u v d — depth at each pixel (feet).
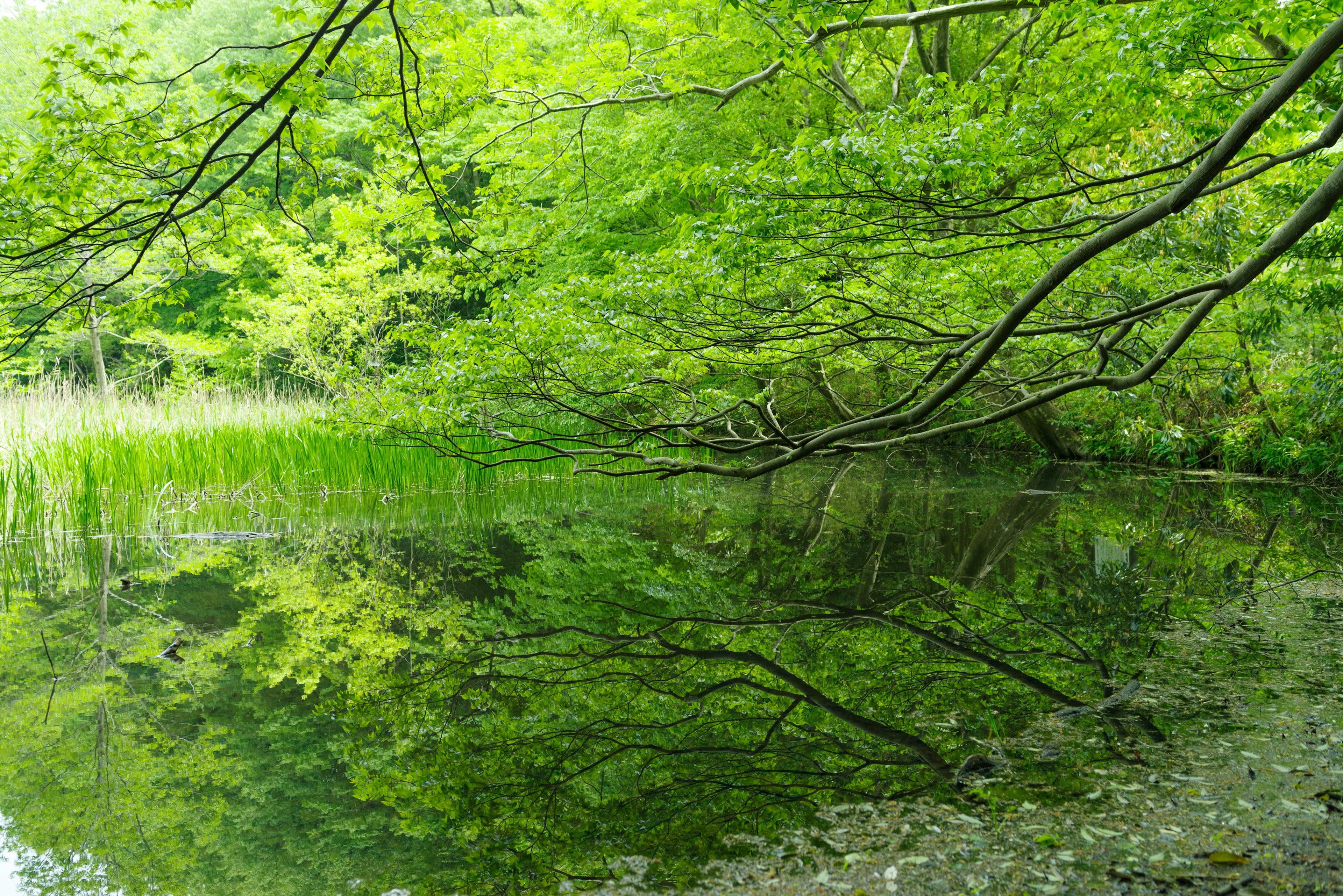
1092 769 7.98
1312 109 16.16
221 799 8.11
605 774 8.41
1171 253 24.18
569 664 12.23
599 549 21.07
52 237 13.76
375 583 17.72
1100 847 6.57
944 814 7.22
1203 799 7.29
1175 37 12.57
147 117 14.06
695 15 29.01
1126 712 9.42
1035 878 6.17
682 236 17.98
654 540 22.21
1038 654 11.89
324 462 33.73
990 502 28.45
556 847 6.95
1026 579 16.92
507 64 23.07
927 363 26.63
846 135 13.05
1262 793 7.37
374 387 34.83
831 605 15.28
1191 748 8.34
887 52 43.91
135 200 11.55
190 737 9.73
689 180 16.89
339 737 9.64
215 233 16.19
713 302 18.56
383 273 60.03
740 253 14.66
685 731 9.50
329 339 59.57
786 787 7.91
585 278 19.71
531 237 21.99
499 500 31.09
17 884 6.51
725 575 18.04
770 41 14.46
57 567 19.65
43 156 13.26
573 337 17.97
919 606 14.97
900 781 7.93
